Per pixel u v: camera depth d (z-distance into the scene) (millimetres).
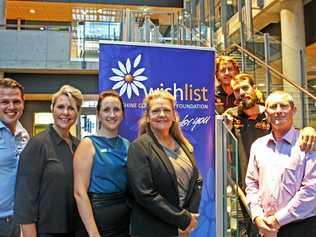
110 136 2453
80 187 2318
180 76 3145
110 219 2312
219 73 3969
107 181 2336
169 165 2330
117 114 2467
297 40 9961
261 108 3402
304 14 10414
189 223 2311
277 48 6840
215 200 3068
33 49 10680
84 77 10969
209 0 10992
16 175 2498
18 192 2385
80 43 10672
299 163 2576
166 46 3135
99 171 2330
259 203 2699
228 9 9461
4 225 2648
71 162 2471
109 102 2459
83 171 2332
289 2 10016
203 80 3188
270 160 2688
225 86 3951
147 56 3098
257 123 3354
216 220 3041
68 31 10750
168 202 2283
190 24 7777
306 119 5129
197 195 2484
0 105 2758
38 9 16344
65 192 2406
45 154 2416
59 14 16938
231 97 3906
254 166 2811
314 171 2535
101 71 3037
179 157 2475
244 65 6520
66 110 2529
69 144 2555
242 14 8898
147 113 2523
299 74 6516
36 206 2379
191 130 3125
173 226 2279
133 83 3066
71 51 10680
